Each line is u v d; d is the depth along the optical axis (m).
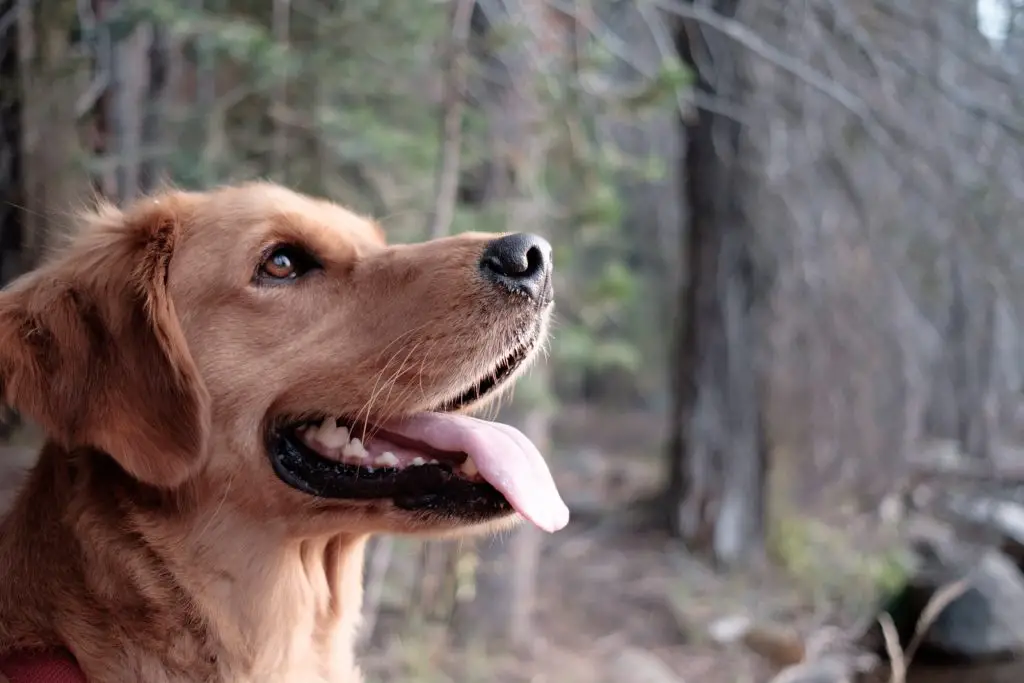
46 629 0.74
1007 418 2.39
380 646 1.27
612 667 1.32
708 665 1.39
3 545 0.76
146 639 0.74
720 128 1.76
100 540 0.74
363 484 0.76
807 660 1.38
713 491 1.83
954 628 1.42
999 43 1.51
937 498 2.03
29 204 1.02
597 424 3.44
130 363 0.74
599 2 1.44
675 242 3.06
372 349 0.77
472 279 0.76
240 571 0.76
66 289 0.75
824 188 1.81
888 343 2.03
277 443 0.77
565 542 1.88
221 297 0.76
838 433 2.09
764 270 1.81
